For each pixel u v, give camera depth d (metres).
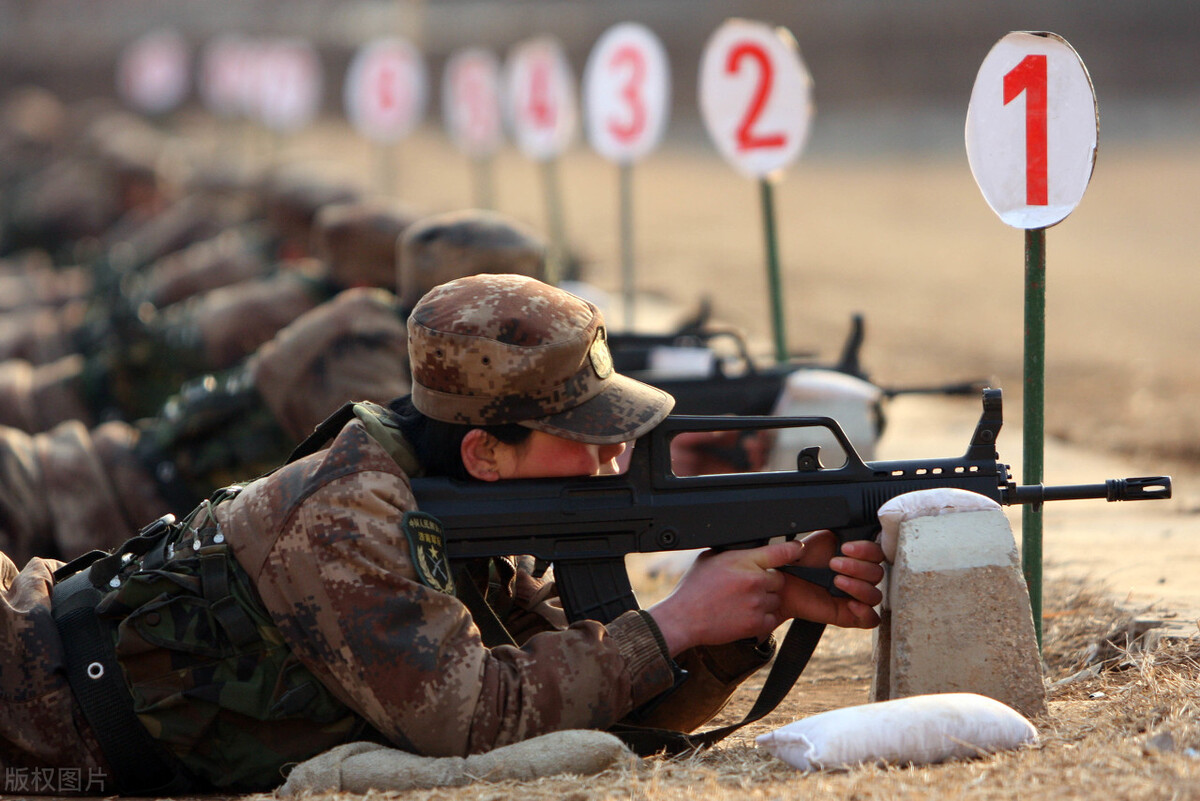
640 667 8.74
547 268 16.09
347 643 8.36
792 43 20.02
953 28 164.75
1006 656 9.02
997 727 8.49
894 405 28.91
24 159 67.56
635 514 9.12
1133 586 13.80
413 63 52.91
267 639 8.71
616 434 8.76
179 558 8.92
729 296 47.31
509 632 10.25
